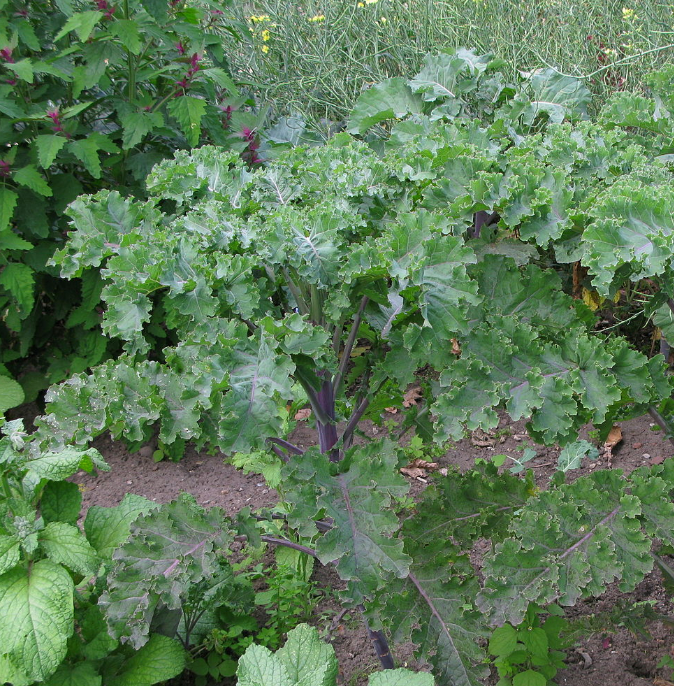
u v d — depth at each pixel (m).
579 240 2.32
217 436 2.16
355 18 5.70
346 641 2.92
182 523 2.27
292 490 2.10
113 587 2.18
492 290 2.40
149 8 4.20
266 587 3.22
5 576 2.40
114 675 2.48
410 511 2.93
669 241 2.05
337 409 2.75
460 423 2.09
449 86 3.40
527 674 2.43
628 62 4.49
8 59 4.01
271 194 2.65
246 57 5.85
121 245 2.35
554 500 2.18
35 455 2.46
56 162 4.13
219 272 2.16
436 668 2.22
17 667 2.22
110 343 4.33
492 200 2.35
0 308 4.23
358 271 2.11
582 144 2.79
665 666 2.69
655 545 3.29
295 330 2.04
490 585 2.09
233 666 2.73
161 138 4.61
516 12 5.30
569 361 2.23
